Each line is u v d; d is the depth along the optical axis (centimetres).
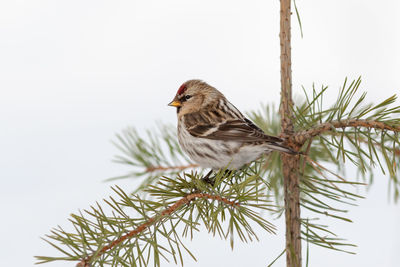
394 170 586
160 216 557
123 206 577
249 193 593
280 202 777
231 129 805
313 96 620
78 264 506
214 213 575
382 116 591
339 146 598
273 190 771
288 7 636
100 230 532
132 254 527
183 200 604
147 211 571
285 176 622
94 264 507
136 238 538
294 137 634
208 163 840
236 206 598
